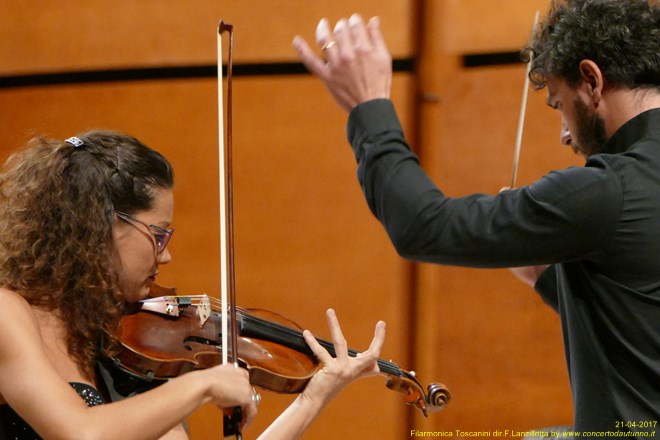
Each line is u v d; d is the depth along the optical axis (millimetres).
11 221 4672
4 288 4617
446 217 4348
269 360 5148
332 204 9250
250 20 9305
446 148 9000
